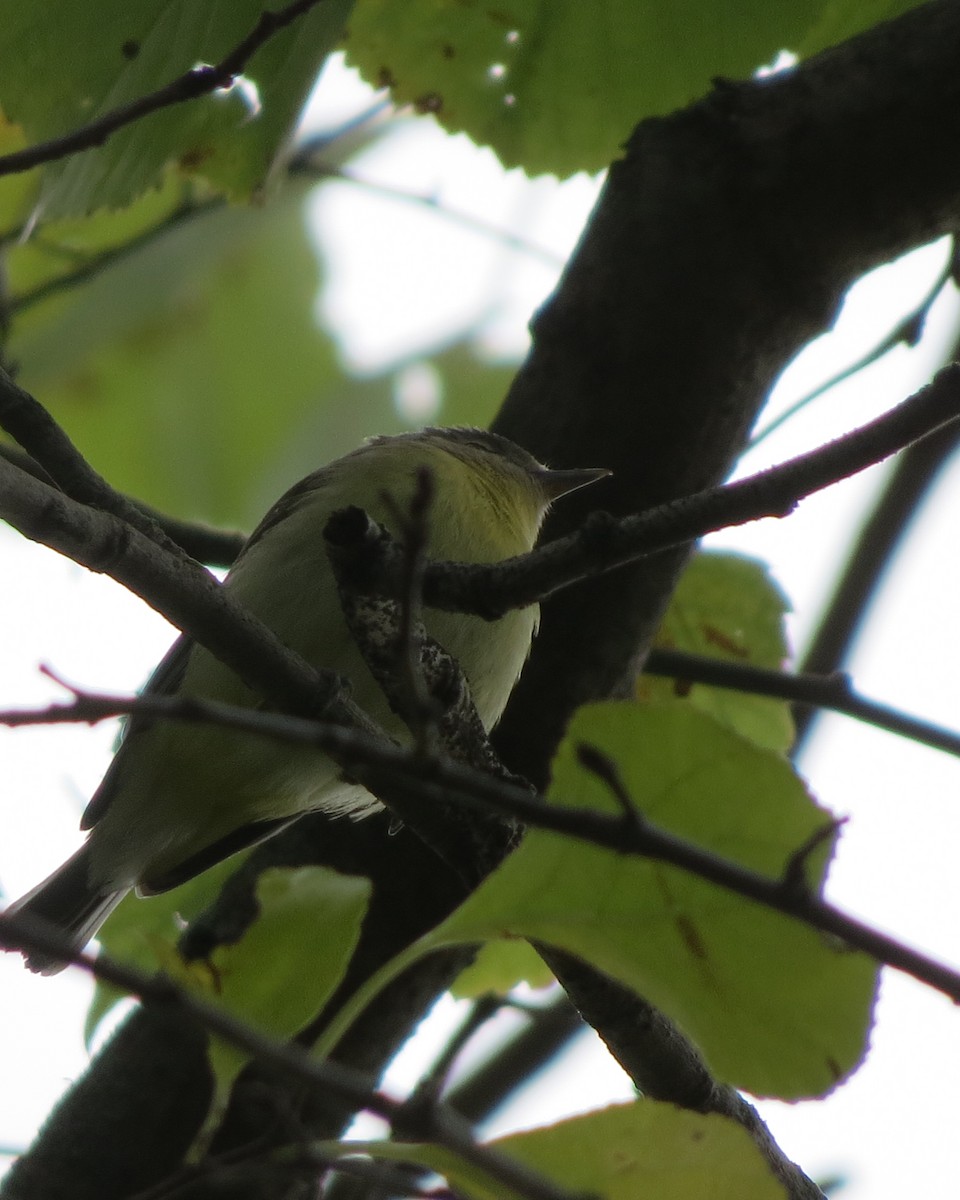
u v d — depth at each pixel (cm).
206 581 589
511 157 902
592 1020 548
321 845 785
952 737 650
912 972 392
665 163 844
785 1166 586
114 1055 727
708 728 446
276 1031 478
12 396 609
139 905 923
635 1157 418
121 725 909
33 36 739
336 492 907
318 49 758
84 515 549
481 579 559
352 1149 432
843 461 528
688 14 848
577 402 833
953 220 845
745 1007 445
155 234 1139
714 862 402
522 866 457
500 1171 389
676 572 830
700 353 824
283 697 610
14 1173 707
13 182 1138
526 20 863
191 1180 440
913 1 900
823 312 841
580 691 825
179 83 615
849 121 827
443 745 579
